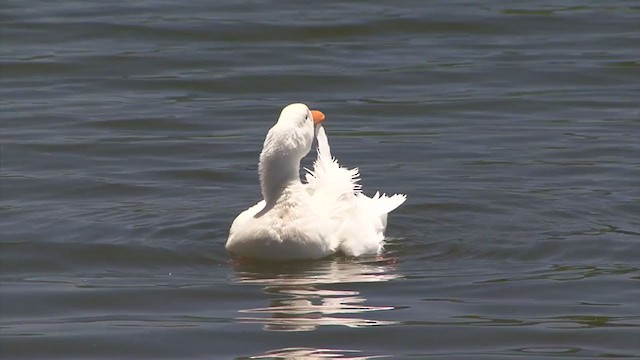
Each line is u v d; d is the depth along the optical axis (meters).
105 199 16.44
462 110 21.06
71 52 24.33
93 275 13.49
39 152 18.62
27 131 19.70
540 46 24.84
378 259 13.87
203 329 11.66
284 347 11.19
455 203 16.09
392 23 26.19
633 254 13.95
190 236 14.76
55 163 18.12
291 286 12.91
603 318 11.90
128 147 18.97
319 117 14.28
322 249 13.68
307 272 13.37
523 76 22.97
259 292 12.72
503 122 20.38
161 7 27.52
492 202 16.12
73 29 25.75
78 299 12.67
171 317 12.04
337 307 12.23
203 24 26.14
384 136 19.67
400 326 11.66
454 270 13.48
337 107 21.30
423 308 12.18
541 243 14.38
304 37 25.44
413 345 11.23
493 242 14.47
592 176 17.28
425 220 15.46
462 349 11.14
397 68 23.45
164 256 14.04
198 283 13.07
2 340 11.52
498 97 21.75
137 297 12.68
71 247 14.38
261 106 21.42
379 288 12.81
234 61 23.94
